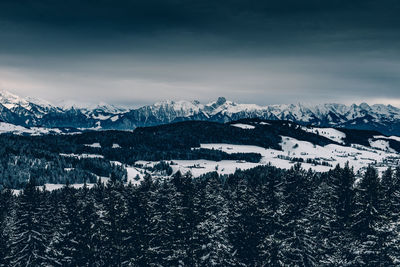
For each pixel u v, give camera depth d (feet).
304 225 228.22
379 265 194.70
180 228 220.02
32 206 227.40
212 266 216.33
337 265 213.87
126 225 215.10
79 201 260.01
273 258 215.92
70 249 220.64
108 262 214.69
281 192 260.83
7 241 232.32
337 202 243.60
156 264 210.79
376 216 207.31
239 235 226.79
